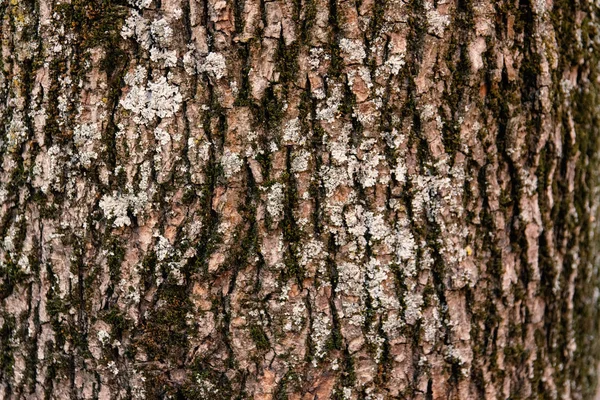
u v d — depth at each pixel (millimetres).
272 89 797
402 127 805
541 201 845
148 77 799
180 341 810
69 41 805
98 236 811
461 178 816
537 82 829
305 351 811
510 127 824
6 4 814
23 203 824
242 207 802
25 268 826
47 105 811
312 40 795
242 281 804
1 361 846
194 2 791
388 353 817
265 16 793
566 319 883
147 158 802
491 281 833
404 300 814
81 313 818
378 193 806
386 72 800
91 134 805
